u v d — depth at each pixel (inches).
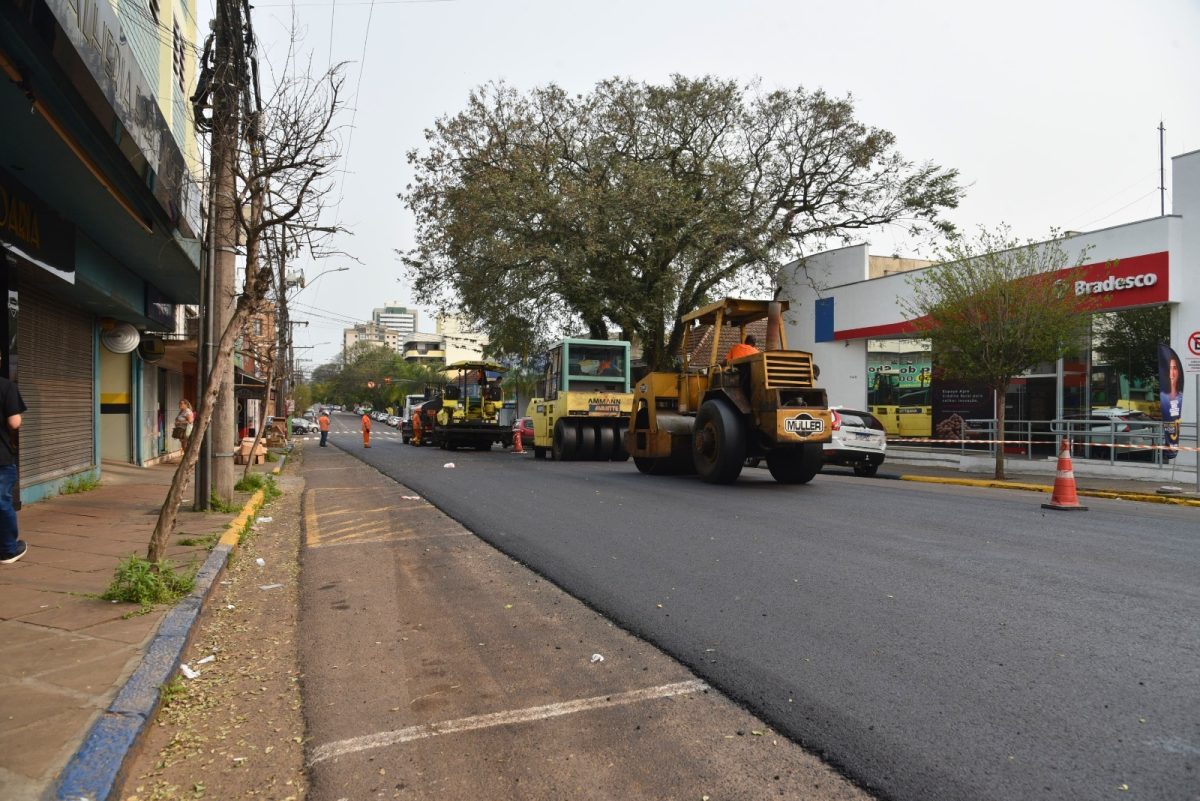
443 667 187.8
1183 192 623.5
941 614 211.8
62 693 157.4
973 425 839.1
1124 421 603.8
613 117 1086.4
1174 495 510.3
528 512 415.5
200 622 221.8
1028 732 140.2
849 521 364.2
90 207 391.5
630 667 184.4
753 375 501.7
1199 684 159.6
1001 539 317.7
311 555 325.7
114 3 367.6
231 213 397.7
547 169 1086.4
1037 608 215.6
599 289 1053.2
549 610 234.7
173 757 144.0
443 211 1140.5
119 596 225.3
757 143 1122.7
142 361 705.6
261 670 190.4
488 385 1243.2
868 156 1087.0
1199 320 612.1
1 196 330.3
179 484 244.4
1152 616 206.7
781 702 157.9
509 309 1107.3
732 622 210.8
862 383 968.9
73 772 124.6
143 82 333.4
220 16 344.2
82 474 515.5
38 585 241.4
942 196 1114.7
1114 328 690.2
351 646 205.3
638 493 485.7
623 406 854.5
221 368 255.0
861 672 171.8
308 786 132.4
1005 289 612.1
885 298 913.5
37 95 260.1
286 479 705.0
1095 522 364.5
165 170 384.8
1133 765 127.1
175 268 541.6
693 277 1078.4
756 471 692.7
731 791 126.3
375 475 723.4
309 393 4333.2
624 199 1003.9
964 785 123.3
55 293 467.5
